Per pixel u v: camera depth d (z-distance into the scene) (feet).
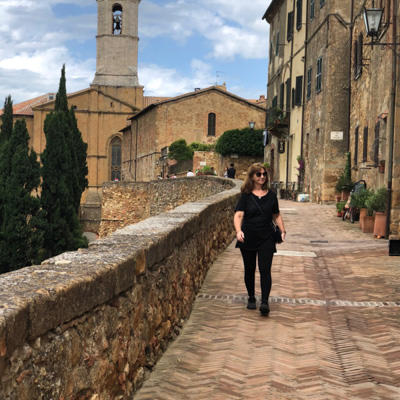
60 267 10.46
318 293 24.88
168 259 17.04
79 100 267.18
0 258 124.98
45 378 8.21
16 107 298.35
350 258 34.06
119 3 288.92
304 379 14.47
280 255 35.22
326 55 81.15
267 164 117.80
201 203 29.55
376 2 58.49
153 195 129.90
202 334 18.40
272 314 21.03
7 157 135.54
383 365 15.66
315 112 87.35
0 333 6.81
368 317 20.71
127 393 12.41
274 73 121.08
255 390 13.64
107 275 10.77
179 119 174.50
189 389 13.61
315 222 56.54
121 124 268.82
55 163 138.00
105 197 141.38
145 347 14.10
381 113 51.03
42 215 130.11
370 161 62.03
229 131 142.31
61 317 8.73
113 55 288.71
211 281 26.50
